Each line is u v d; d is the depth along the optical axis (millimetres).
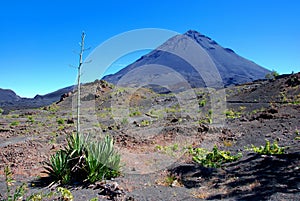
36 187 5617
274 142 7836
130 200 4805
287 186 4910
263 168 6035
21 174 6656
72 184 5777
